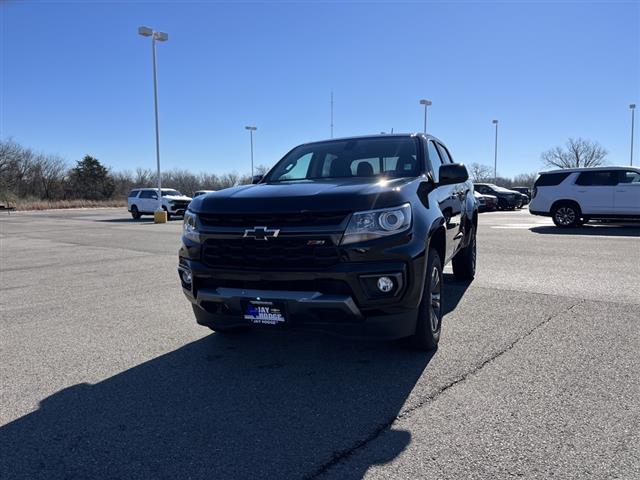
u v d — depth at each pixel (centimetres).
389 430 291
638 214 1530
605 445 266
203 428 301
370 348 432
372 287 338
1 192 6469
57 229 2131
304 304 340
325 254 337
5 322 557
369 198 346
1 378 390
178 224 2448
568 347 419
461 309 551
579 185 1609
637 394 326
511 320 504
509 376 362
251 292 356
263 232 347
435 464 254
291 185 404
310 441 282
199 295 382
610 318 504
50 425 311
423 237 364
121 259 1085
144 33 2686
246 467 258
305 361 411
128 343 472
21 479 253
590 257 923
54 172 7850
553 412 304
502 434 281
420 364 391
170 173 8288
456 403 322
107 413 325
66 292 724
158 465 263
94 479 252
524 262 873
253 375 385
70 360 429
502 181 8175
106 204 6372
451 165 439
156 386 368
